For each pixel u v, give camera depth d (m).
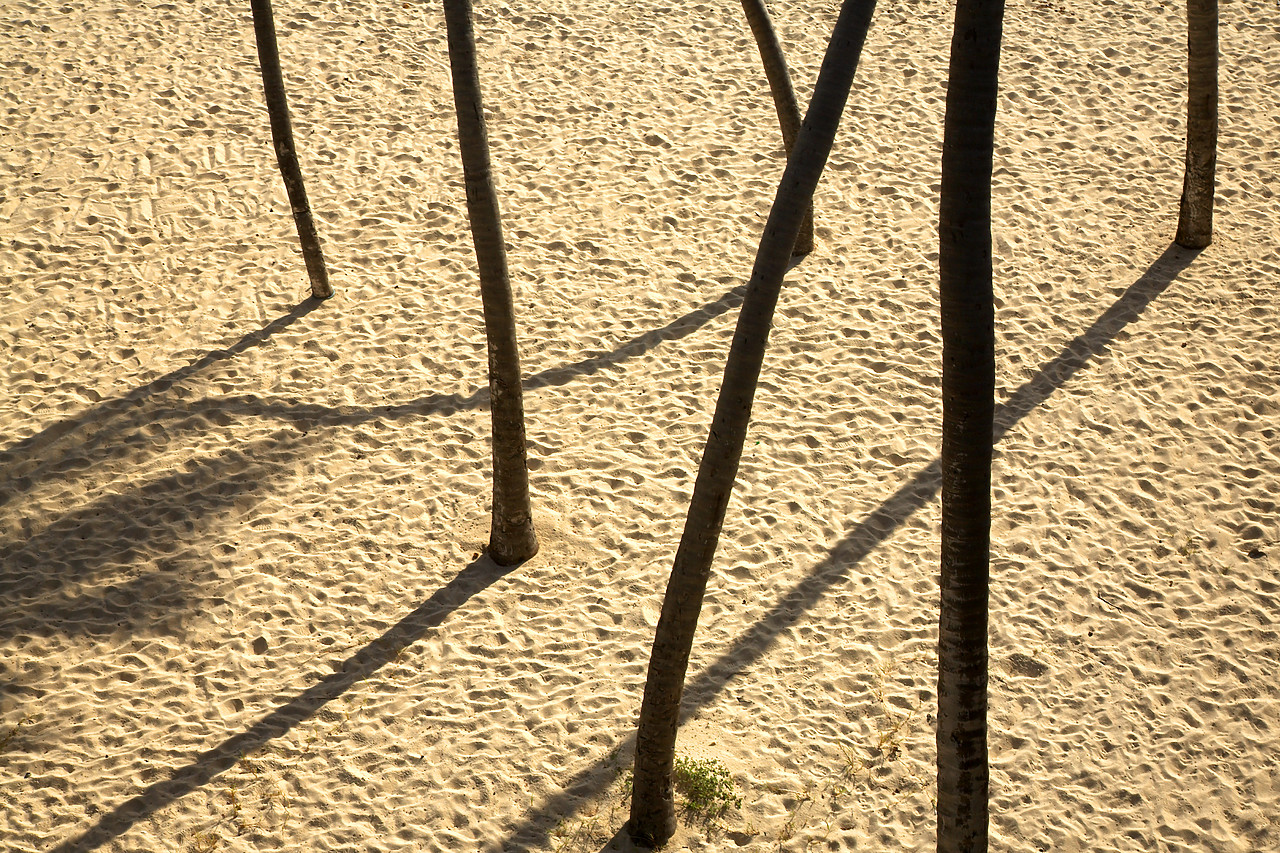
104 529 7.04
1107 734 6.00
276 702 6.04
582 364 8.55
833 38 4.19
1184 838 5.52
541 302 9.15
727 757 5.75
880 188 10.49
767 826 5.44
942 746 4.05
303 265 9.52
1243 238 9.79
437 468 7.62
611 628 6.52
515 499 6.73
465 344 8.73
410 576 6.84
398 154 10.85
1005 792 5.71
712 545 4.76
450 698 6.08
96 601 6.58
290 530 7.10
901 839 5.41
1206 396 8.20
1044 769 5.83
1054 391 8.28
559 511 7.32
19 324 8.72
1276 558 6.99
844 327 8.94
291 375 8.37
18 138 10.80
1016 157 10.88
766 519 7.28
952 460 3.74
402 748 5.80
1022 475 7.59
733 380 4.50
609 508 7.34
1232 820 5.60
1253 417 8.03
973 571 3.82
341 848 5.30
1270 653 6.41
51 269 9.30
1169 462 7.69
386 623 6.54
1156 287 9.27
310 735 5.86
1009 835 5.51
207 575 6.78
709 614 6.62
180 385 8.20
